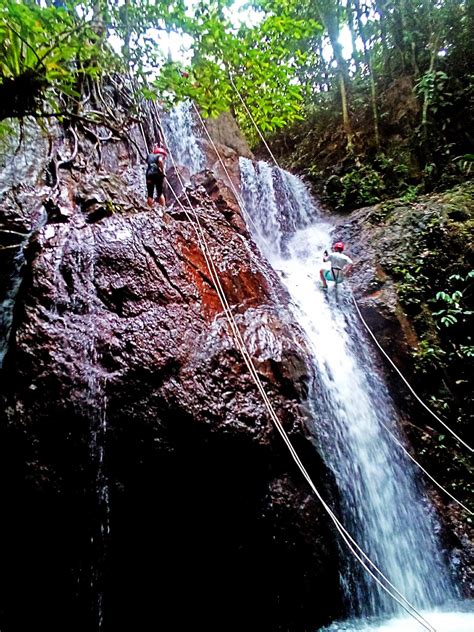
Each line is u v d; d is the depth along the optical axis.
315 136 15.17
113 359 4.57
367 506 5.57
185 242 6.00
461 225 8.51
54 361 4.34
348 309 7.96
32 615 4.21
